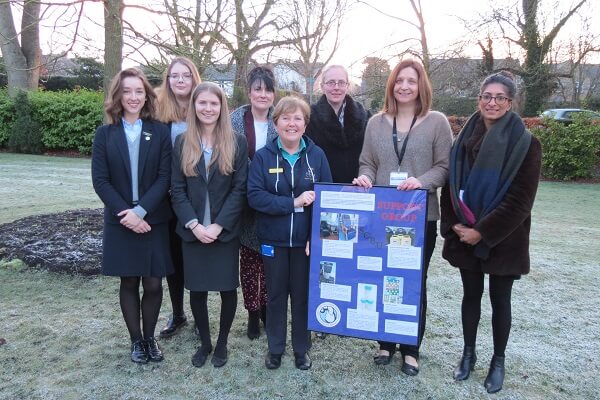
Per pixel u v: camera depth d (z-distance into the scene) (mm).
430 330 3768
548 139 14250
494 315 2871
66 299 4184
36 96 17250
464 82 14602
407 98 2965
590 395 2887
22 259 4938
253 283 3447
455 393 2855
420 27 13102
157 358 3152
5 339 3428
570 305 4371
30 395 2758
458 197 2775
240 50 6562
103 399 2736
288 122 2926
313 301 3068
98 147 2977
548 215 8914
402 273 2910
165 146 3094
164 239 3117
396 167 3029
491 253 2744
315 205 2994
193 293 3084
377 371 3094
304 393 2832
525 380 3031
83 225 5926
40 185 10570
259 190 2963
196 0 5949
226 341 3156
